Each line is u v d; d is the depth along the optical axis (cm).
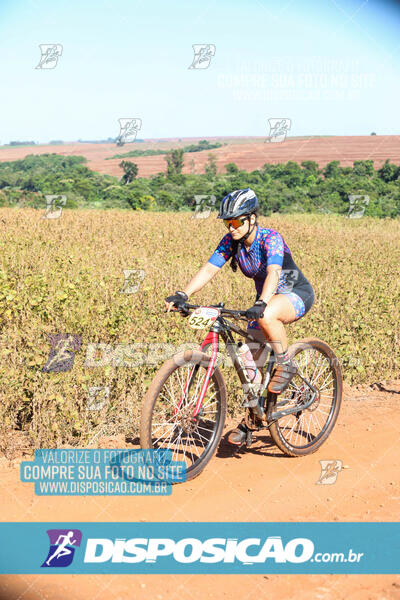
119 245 1073
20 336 457
